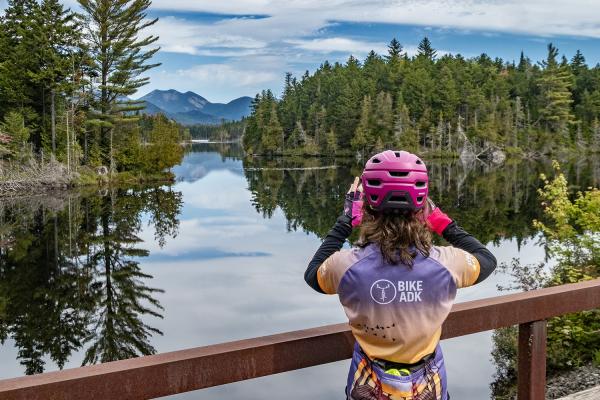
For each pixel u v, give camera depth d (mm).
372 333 1636
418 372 1633
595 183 46031
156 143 57125
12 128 45781
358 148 104312
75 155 49188
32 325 12992
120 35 51875
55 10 48562
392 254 1597
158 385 1750
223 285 16234
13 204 37875
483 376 8500
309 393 7945
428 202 1824
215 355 1819
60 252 22375
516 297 2303
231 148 180625
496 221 29422
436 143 102188
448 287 1625
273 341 1915
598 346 8758
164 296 15164
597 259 8945
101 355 10891
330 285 1689
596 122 105312
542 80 108188
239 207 37938
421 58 131000
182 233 27062
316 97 123938
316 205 39594
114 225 29328
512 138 102125
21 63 47625
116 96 53406
